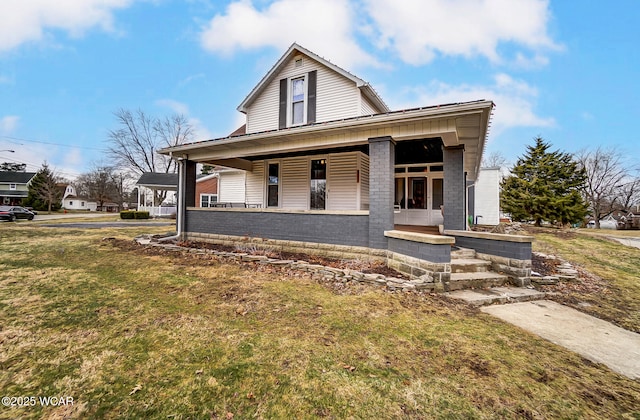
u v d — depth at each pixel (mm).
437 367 2420
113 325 3131
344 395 2037
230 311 3584
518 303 4234
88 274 5273
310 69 10414
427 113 5145
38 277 5012
